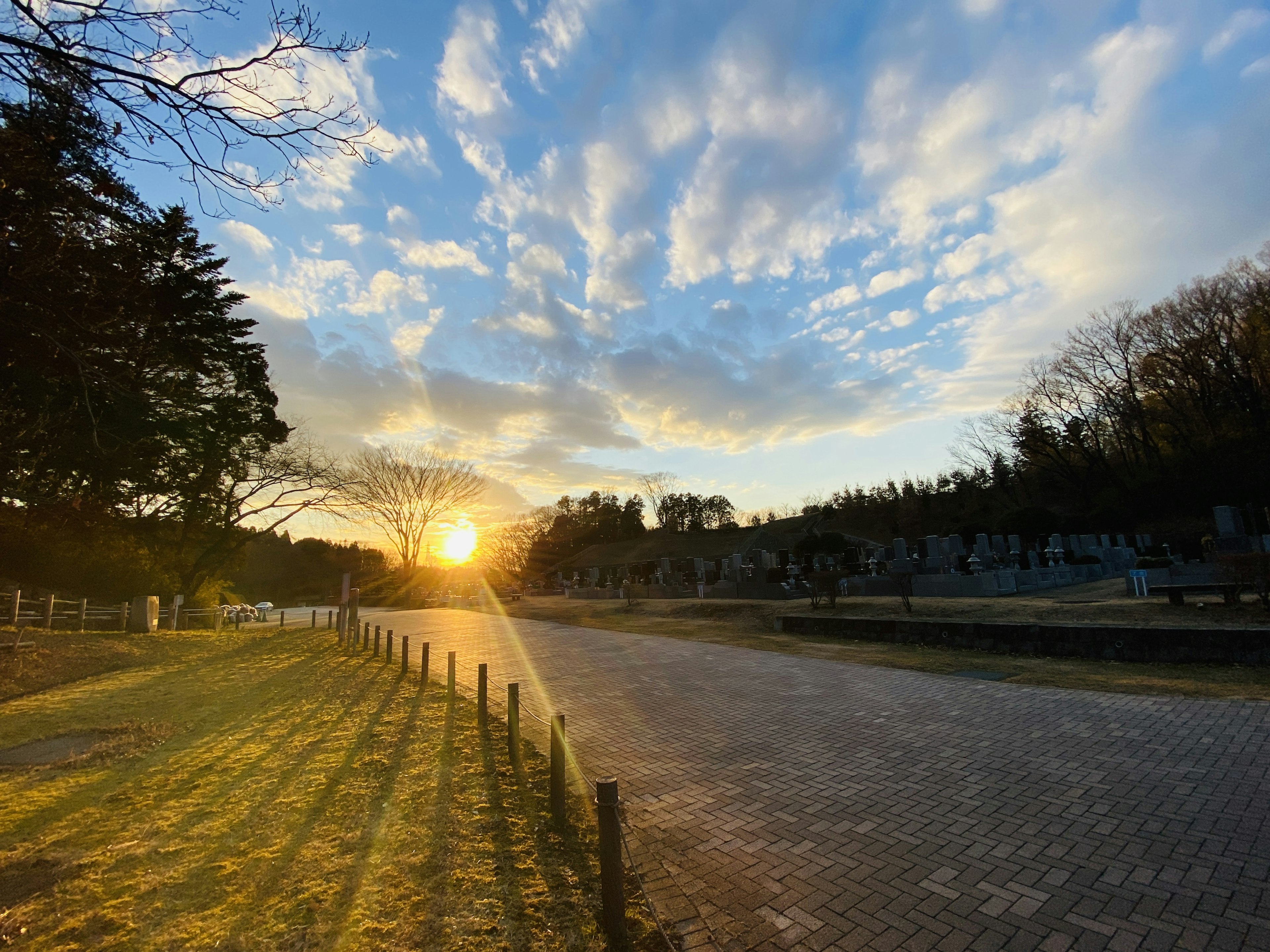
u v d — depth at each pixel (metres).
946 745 6.12
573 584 45.88
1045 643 10.50
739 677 10.12
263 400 26.88
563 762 4.47
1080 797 4.70
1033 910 3.30
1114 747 5.75
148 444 16.28
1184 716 6.57
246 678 11.31
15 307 7.42
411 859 3.93
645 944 3.08
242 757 6.22
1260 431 33.62
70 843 4.24
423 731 7.04
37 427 8.61
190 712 8.38
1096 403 43.59
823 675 9.89
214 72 4.95
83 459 14.59
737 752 6.24
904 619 12.73
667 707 8.23
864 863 3.88
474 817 4.60
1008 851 3.94
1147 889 3.44
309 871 3.79
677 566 41.91
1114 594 15.55
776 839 4.27
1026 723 6.71
